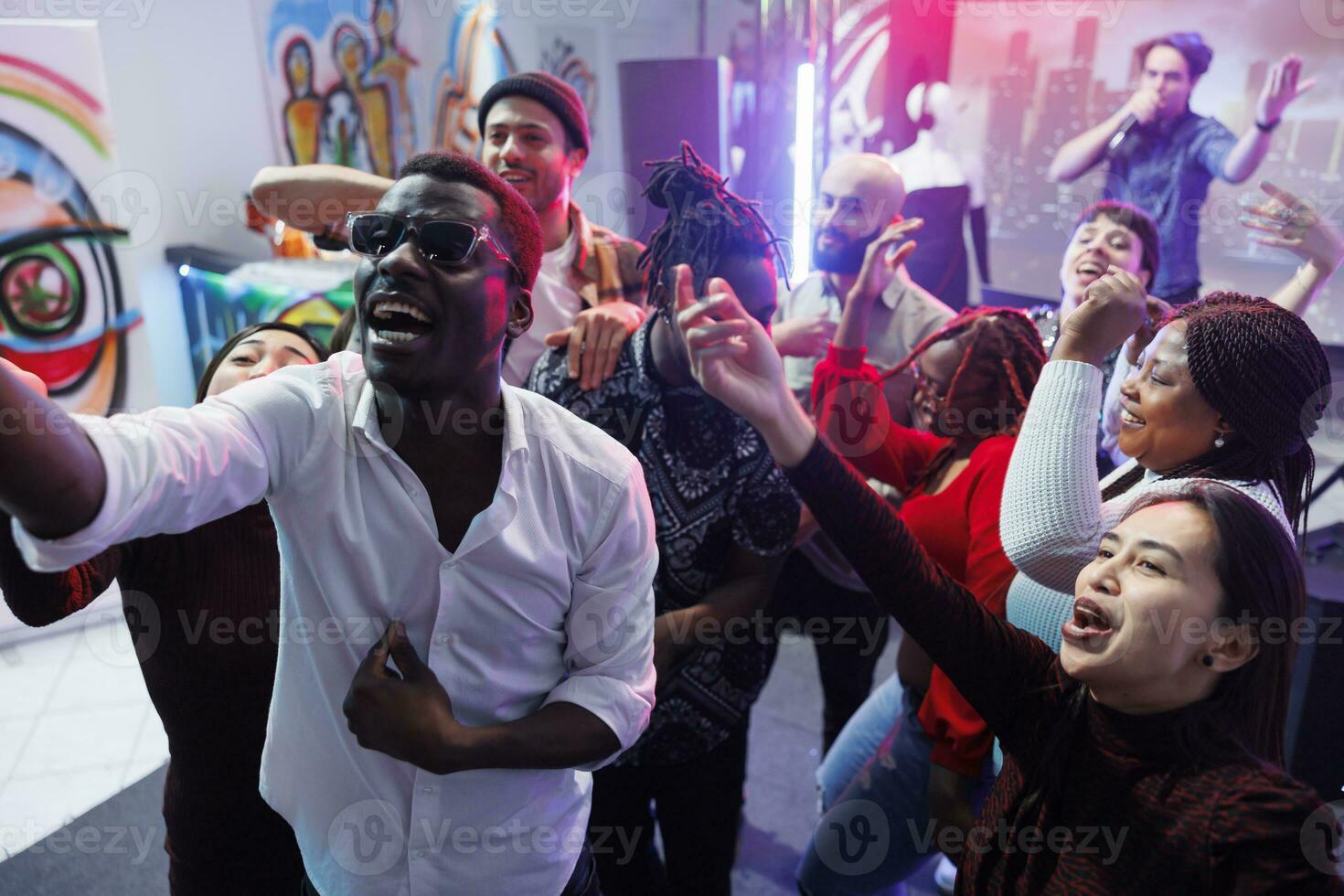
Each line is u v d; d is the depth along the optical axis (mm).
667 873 1701
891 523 1104
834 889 1677
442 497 892
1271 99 3090
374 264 820
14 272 3182
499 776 968
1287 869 794
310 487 859
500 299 848
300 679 955
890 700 1726
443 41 5320
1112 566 919
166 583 1243
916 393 1908
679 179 1408
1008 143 4395
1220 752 872
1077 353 1135
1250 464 1088
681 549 1490
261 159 4441
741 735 1609
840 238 2395
